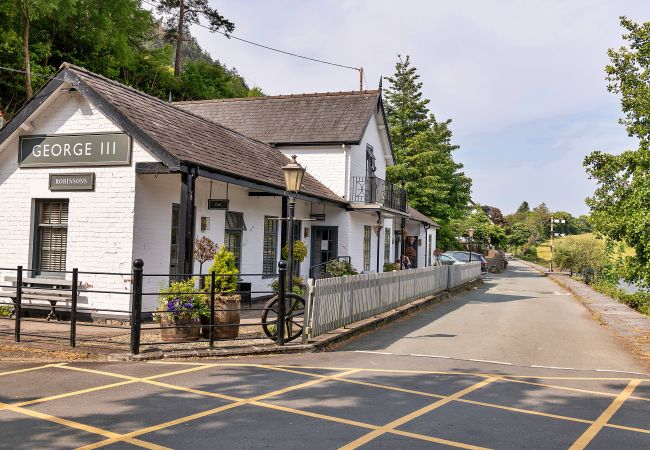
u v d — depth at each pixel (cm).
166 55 3997
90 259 1278
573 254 4562
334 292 1234
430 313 1781
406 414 657
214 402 680
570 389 816
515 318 1694
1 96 2600
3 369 820
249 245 1725
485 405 711
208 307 1047
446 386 808
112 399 677
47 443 523
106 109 1242
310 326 1114
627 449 561
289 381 801
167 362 901
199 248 1384
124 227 1252
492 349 1145
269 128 2284
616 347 1226
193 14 4300
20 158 1348
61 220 1334
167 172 1215
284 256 1712
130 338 984
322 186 2119
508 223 10469
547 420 655
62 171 1307
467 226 5862
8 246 1357
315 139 2159
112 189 1261
